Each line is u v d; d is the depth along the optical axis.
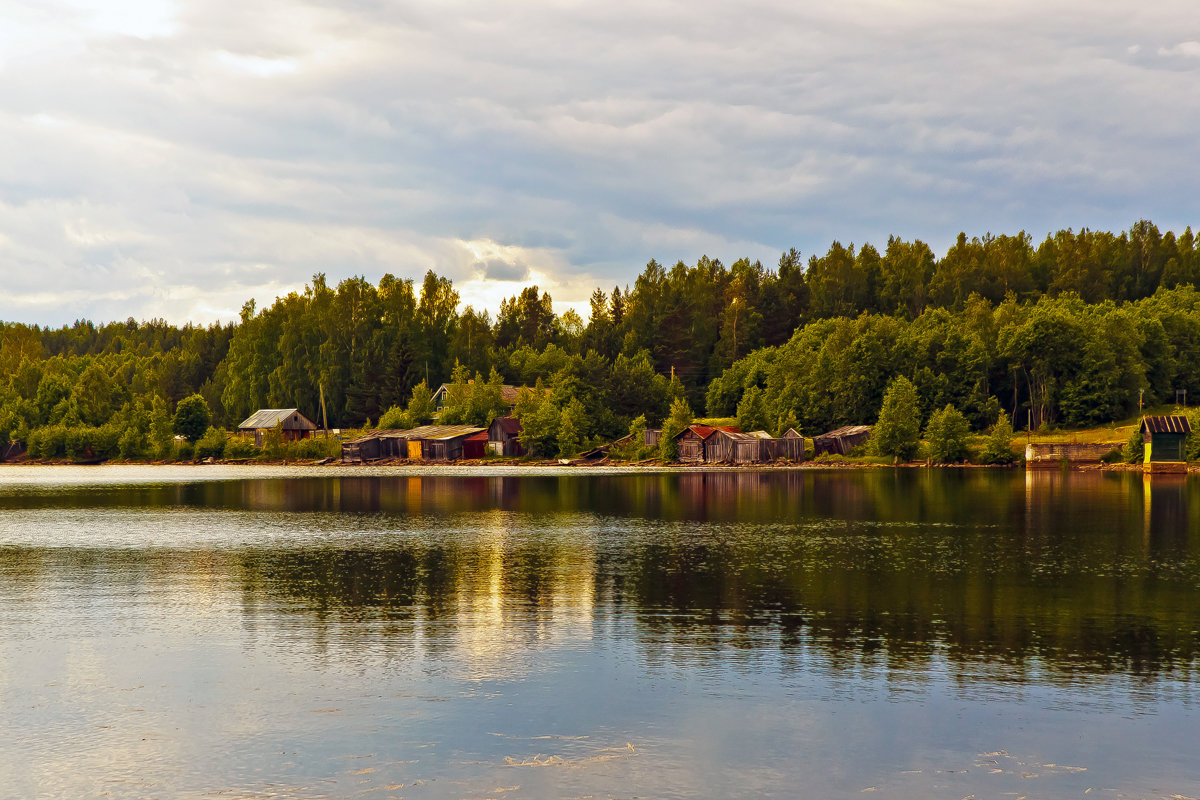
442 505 66.88
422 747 16.66
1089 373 154.38
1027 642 23.77
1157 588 31.08
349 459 163.25
